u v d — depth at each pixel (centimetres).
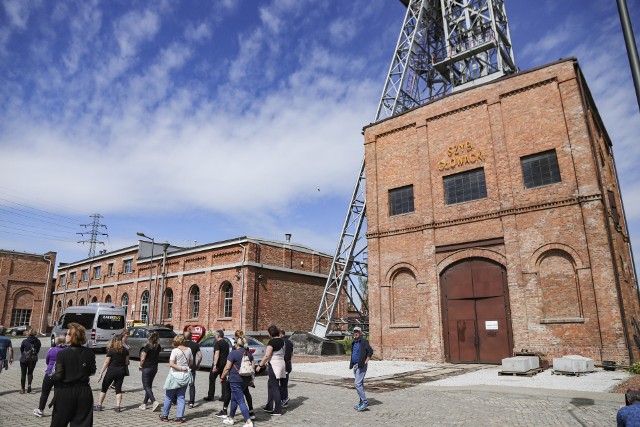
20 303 5462
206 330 3291
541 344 1719
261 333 3119
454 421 846
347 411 954
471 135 2077
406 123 2308
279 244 3428
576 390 1145
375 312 2206
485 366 1788
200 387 1324
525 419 852
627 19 640
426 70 3102
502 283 1883
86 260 5144
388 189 2320
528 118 1923
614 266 1622
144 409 986
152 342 1004
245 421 838
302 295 3528
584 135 1767
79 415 609
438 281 2045
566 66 1859
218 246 3369
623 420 446
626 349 1542
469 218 2002
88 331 2458
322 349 2420
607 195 2038
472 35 2594
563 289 1720
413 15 3053
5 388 1270
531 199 1848
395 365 1870
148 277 4012
